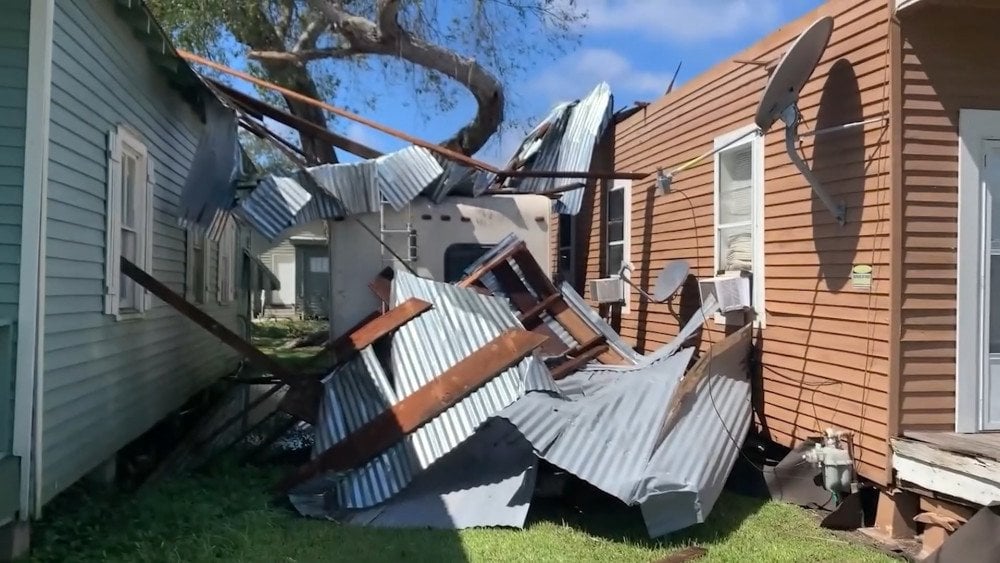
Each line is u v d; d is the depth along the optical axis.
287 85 13.88
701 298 7.88
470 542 5.30
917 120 5.44
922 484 5.11
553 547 5.23
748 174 7.42
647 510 5.33
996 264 5.54
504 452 6.21
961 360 5.43
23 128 4.86
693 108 8.46
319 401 6.99
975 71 5.50
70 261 5.40
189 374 9.38
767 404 6.91
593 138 10.41
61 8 5.19
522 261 8.10
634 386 6.23
